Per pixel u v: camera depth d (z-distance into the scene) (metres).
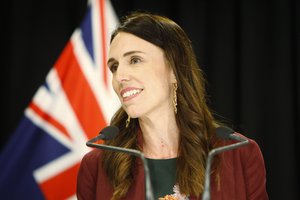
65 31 6.90
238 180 3.51
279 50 6.47
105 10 5.93
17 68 6.82
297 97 6.48
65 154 5.54
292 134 6.40
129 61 3.34
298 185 6.43
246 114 6.45
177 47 3.47
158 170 3.47
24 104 6.80
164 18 3.52
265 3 6.56
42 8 6.91
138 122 3.63
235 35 6.68
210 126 3.57
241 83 6.51
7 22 6.94
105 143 3.63
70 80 5.68
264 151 6.42
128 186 3.45
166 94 3.39
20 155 5.50
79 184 3.77
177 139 3.53
